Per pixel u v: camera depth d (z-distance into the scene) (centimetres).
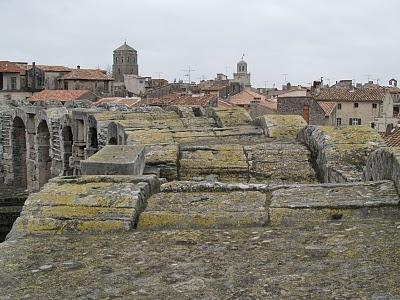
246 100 7538
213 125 2047
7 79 8806
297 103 6000
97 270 582
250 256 614
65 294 520
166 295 513
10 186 4081
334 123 6888
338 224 720
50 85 9700
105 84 9819
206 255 623
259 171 1305
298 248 634
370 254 596
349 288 509
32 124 3809
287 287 520
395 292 495
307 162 1345
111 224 727
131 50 14450
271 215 755
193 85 11444
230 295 508
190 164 1329
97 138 2373
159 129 1781
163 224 746
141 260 611
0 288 536
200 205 800
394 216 745
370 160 982
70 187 831
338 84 10388
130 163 973
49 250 648
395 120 6556
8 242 680
